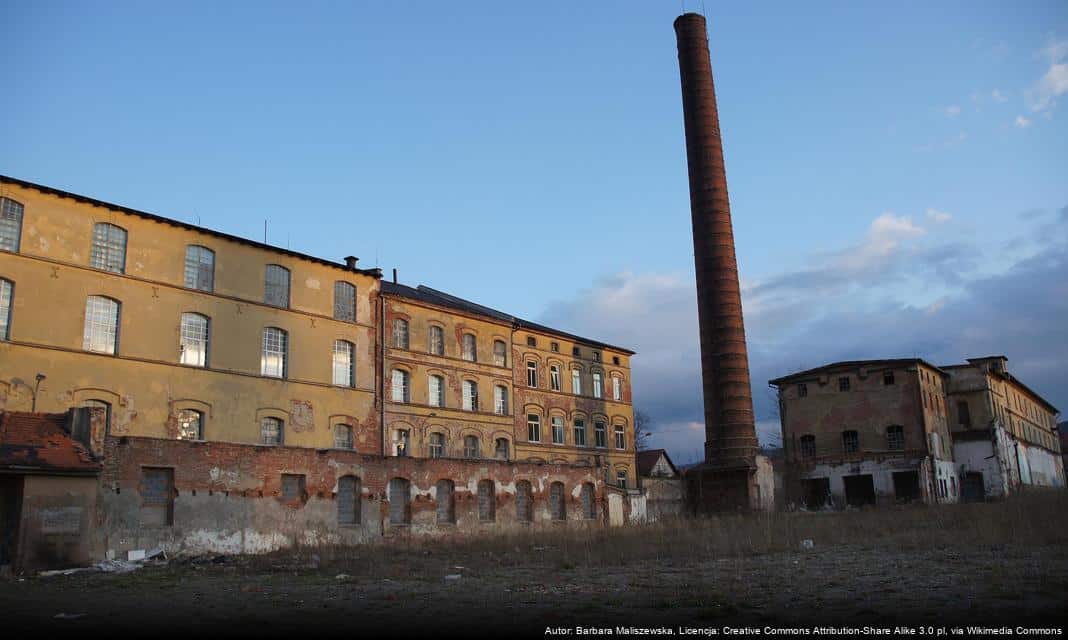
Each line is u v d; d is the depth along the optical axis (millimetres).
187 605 16219
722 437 52844
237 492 30203
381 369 45781
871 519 37594
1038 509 34625
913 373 62156
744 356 53844
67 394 33031
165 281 37156
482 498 41625
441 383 49594
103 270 35031
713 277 54406
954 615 12219
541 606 14953
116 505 26531
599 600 15492
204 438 37219
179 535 28047
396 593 17656
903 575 17469
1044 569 17031
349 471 34844
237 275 40125
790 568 19906
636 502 54875
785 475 65375
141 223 36844
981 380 69500
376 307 46562
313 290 43500
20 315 32188
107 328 35062
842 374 64625
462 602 15883
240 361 39406
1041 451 91438
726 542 27562
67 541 24016
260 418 39656
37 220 33312
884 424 62312
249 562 25891
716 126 56688
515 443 53969
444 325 50469
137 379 35312
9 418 25000
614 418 63656
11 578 21984
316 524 32938
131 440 27281
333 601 16469
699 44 57812
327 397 42844
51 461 24016
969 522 31984
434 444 48375
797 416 65938
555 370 59312
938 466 62469
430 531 37969
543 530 39156
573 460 58625
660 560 23656
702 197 55562
